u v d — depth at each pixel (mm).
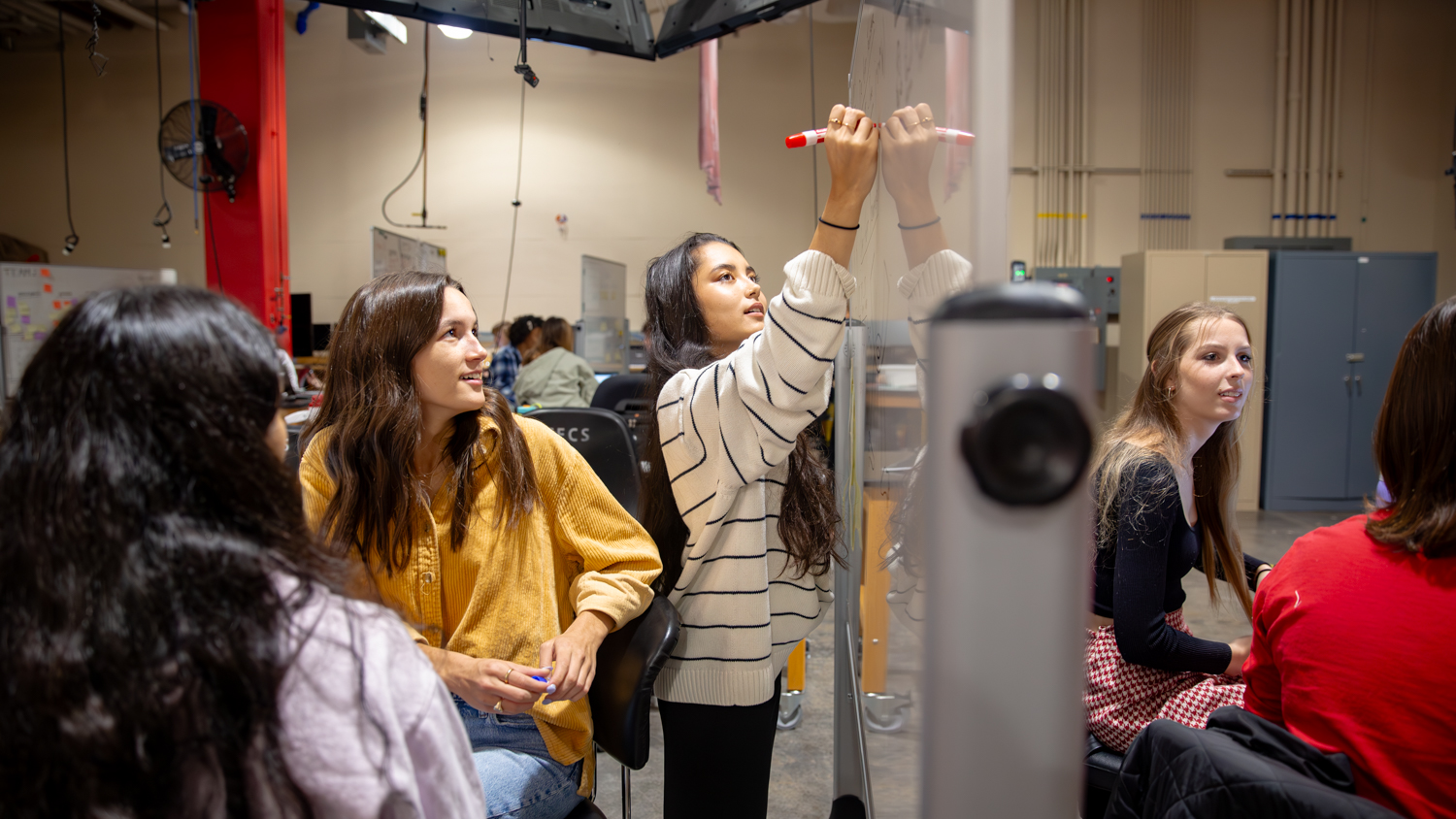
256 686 427
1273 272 5391
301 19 7070
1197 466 1334
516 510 999
